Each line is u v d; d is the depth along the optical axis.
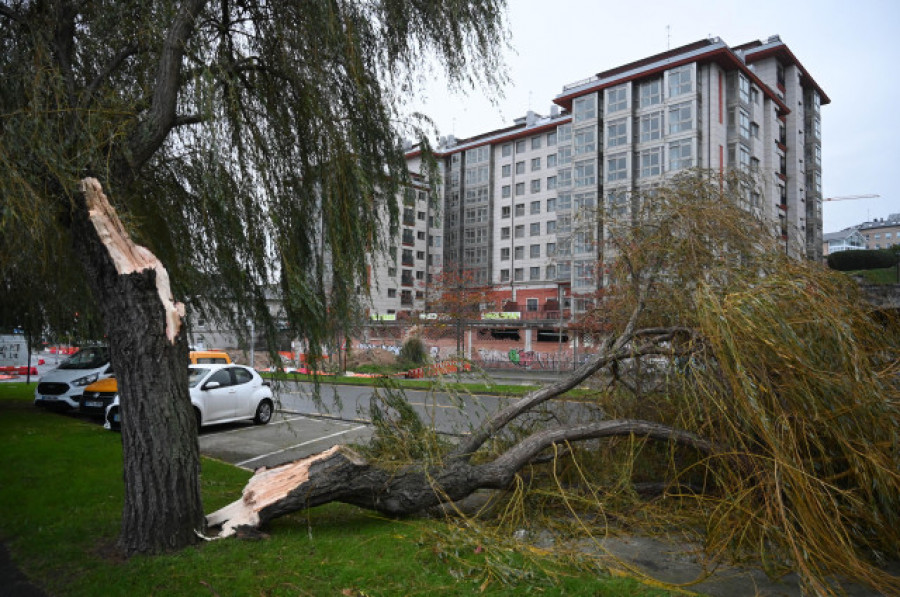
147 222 6.72
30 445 8.83
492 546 4.54
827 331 5.02
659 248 6.59
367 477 4.94
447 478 5.11
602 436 5.70
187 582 3.83
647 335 6.43
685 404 5.96
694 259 6.30
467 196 68.69
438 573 4.07
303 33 6.38
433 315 35.78
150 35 5.82
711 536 4.66
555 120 58.19
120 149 5.08
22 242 5.60
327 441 10.96
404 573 4.02
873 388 4.83
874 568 4.46
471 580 3.96
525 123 66.31
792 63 54.03
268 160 6.59
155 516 4.36
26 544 4.61
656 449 6.30
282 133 6.76
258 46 6.76
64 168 4.66
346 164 6.43
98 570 4.04
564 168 56.31
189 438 4.56
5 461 7.71
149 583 3.80
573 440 5.68
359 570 4.05
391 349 31.08
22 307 10.95
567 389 6.23
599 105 49.91
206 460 8.64
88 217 4.40
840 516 4.66
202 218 6.89
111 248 4.35
